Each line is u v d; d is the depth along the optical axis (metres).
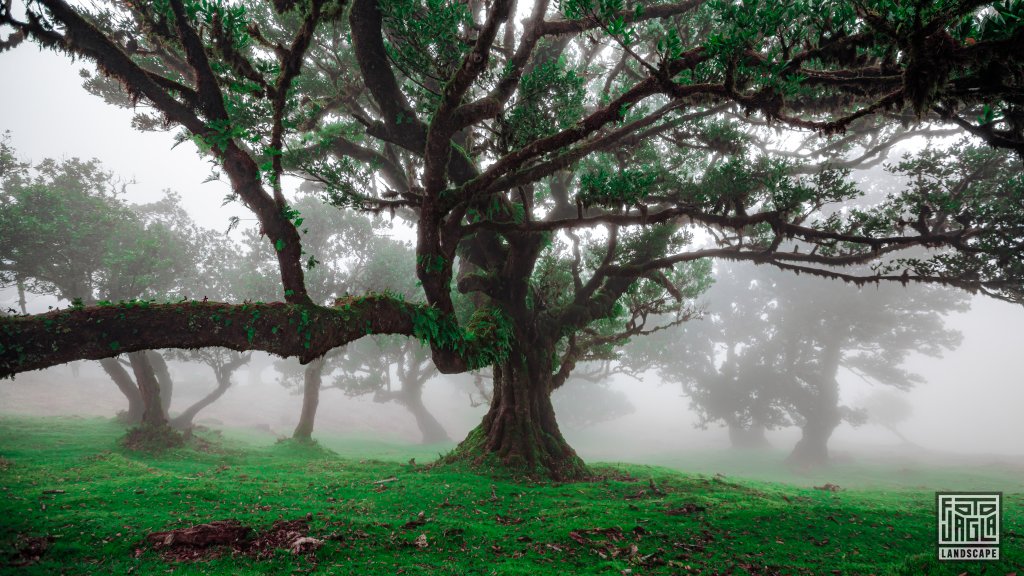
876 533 9.22
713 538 8.46
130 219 27.38
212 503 9.66
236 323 7.47
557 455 15.75
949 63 5.66
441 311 11.50
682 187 15.17
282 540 7.20
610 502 11.08
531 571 6.59
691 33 12.79
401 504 10.34
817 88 10.13
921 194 12.50
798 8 6.87
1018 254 11.43
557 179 17.19
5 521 7.55
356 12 10.50
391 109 12.02
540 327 16.88
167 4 7.89
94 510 8.59
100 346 6.41
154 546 6.86
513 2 11.80
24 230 22.23
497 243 16.84
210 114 8.23
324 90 14.60
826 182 11.89
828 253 14.59
